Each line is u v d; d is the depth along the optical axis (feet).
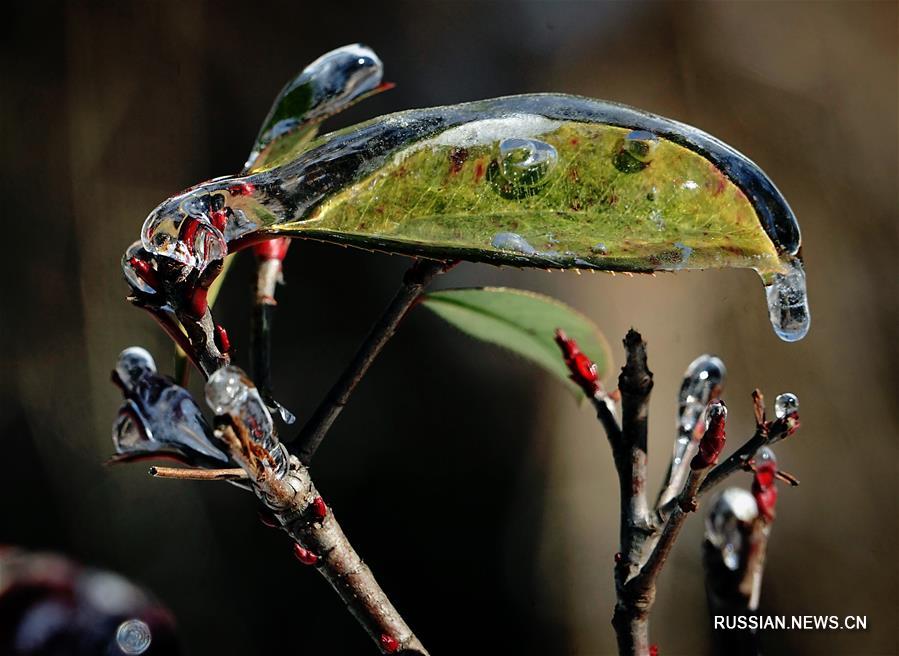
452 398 9.04
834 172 9.39
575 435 9.02
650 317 8.65
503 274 8.42
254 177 2.93
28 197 8.91
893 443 8.48
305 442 2.96
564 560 8.57
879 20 9.82
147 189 9.11
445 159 2.93
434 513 8.71
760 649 3.10
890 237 9.09
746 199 2.93
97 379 8.65
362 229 2.93
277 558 8.54
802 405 8.49
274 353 8.90
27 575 2.91
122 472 8.56
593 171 2.93
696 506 2.95
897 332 8.76
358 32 9.49
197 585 8.30
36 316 8.76
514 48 9.55
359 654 8.29
